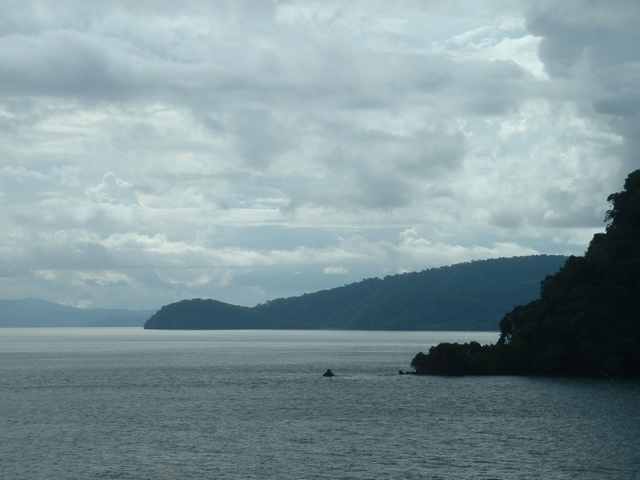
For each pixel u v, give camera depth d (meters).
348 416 98.06
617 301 154.50
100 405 110.81
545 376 150.50
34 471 67.62
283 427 89.56
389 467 68.56
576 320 152.38
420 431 86.00
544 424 89.62
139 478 65.38
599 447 76.12
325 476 65.75
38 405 110.69
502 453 73.81
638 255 161.88
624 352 146.62
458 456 72.75
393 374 164.25
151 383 146.12
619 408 102.06
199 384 143.62
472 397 116.62
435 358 161.25
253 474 66.50
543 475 65.50
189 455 73.88
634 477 64.81
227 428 89.06
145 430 87.75
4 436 83.62
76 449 76.62
